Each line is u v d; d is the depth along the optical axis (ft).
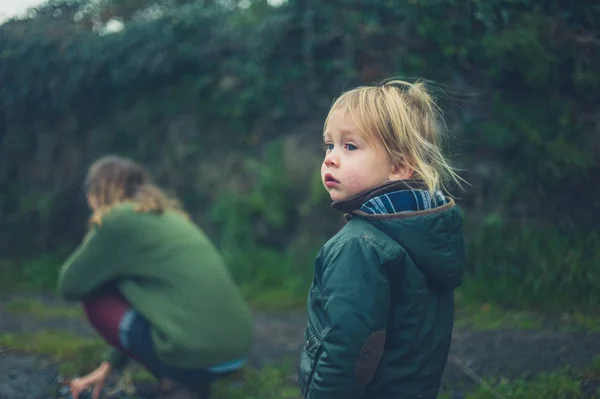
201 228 19.02
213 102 18.95
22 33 19.31
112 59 18.99
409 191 5.50
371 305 5.11
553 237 14.06
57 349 11.91
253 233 18.35
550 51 13.83
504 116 14.55
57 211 20.21
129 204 9.02
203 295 8.82
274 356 12.17
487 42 14.01
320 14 16.55
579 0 13.60
